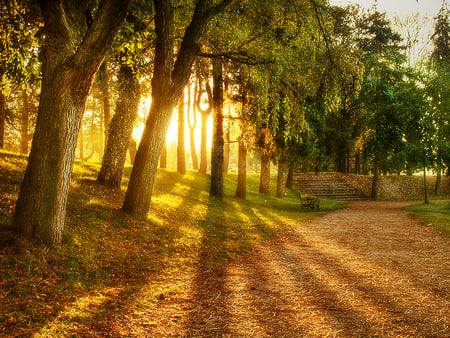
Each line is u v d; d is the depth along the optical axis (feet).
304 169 129.08
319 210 68.44
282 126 58.70
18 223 18.06
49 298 14.28
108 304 15.08
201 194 61.16
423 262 23.98
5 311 12.23
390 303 15.90
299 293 17.83
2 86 29.32
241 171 67.00
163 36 27.86
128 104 40.52
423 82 70.64
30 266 15.98
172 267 22.72
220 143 62.13
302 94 39.70
